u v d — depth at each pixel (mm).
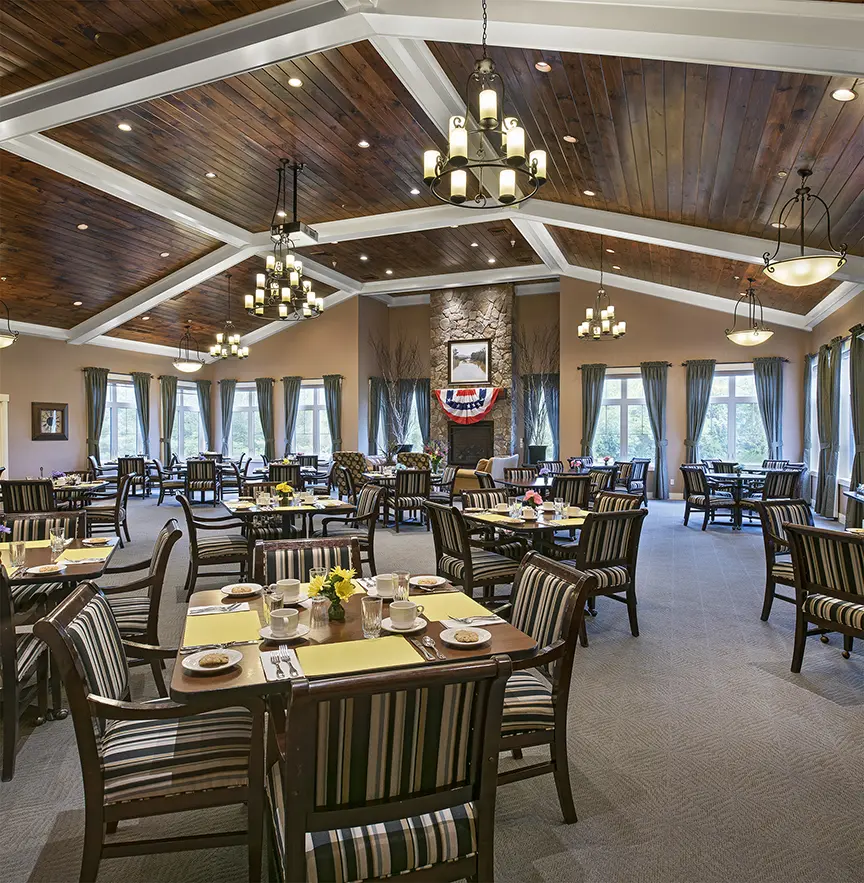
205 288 11273
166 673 3488
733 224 6742
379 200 8047
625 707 3098
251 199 7941
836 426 8867
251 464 14914
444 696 1371
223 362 15055
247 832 1813
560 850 2047
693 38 3545
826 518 9008
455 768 1429
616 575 4066
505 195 3373
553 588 2344
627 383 12281
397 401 14695
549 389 13578
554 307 13734
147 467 12453
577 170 6301
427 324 14758
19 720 2939
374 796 1354
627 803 2307
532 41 3922
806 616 3459
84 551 3502
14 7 4129
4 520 3996
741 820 2207
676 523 9070
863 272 6797
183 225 8641
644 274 11031
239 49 4348
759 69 3734
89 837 1711
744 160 5086
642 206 6945
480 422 13492
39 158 6188
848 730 2863
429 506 4391
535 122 5289
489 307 13500
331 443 14070
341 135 6211
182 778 1772
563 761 2188
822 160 4797
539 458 12305
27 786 2422
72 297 10211
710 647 3939
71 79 4871
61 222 7883
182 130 6059
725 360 11484
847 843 2084
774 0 3400
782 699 3188
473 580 4031
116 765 1761
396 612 2148
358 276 12859
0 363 10570
